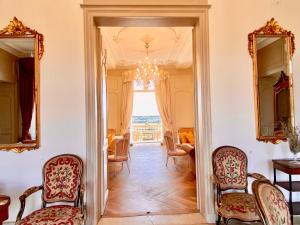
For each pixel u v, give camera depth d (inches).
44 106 122.0
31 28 122.8
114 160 220.5
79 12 123.9
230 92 128.4
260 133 128.7
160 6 125.5
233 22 129.7
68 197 108.3
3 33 121.6
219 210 106.6
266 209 55.6
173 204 148.6
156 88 386.6
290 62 132.3
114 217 130.7
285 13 133.3
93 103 122.6
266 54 131.3
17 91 123.4
